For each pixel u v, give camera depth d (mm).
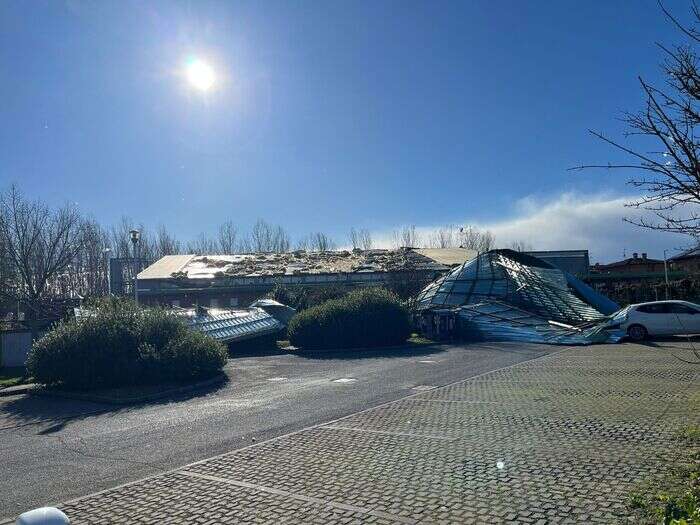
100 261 57094
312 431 10016
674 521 4793
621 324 24766
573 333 26359
